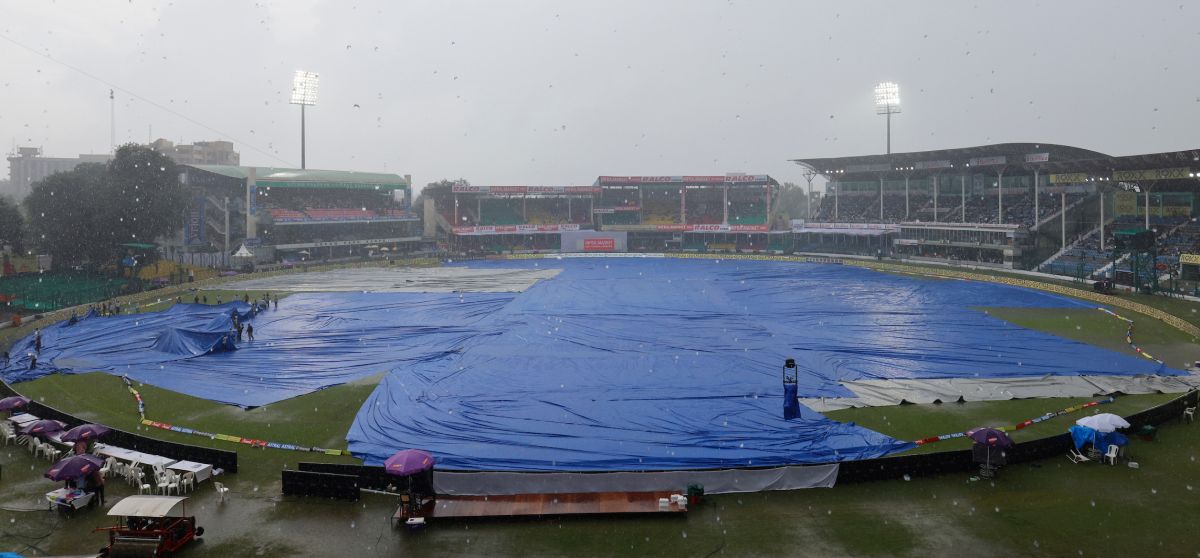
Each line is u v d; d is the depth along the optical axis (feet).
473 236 493.36
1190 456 92.89
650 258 455.22
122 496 83.56
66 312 221.25
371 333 188.34
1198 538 70.90
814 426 108.68
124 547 68.74
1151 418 104.17
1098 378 134.72
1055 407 117.39
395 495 83.25
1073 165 288.92
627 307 234.58
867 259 388.78
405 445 101.71
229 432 108.06
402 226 488.02
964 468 88.43
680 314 218.79
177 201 319.68
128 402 125.39
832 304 237.66
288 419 115.24
